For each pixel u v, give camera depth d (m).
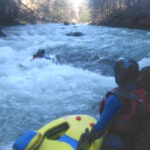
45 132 2.17
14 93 4.93
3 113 4.01
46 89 5.26
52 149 1.92
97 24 32.38
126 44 12.67
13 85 5.41
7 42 12.65
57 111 4.17
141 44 12.71
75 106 4.41
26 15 24.92
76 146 1.97
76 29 22.59
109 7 34.03
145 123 1.69
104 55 9.78
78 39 14.95
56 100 4.66
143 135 1.67
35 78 6.02
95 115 4.06
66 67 7.36
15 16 22.58
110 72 7.34
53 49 11.09
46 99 4.71
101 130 1.69
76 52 10.23
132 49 11.28
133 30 21.38
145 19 23.03
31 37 15.29
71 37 16.00
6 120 3.78
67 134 2.13
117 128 1.70
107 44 12.60
